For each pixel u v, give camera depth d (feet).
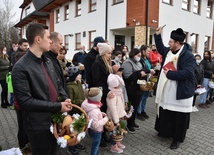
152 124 15.76
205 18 53.93
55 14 66.08
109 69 11.60
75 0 54.60
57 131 6.77
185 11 46.73
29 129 6.24
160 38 13.26
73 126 6.72
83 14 51.65
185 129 11.98
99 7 45.80
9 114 17.66
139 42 37.73
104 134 11.92
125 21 39.88
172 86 11.75
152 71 16.40
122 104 11.71
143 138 13.19
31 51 6.25
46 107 6.01
